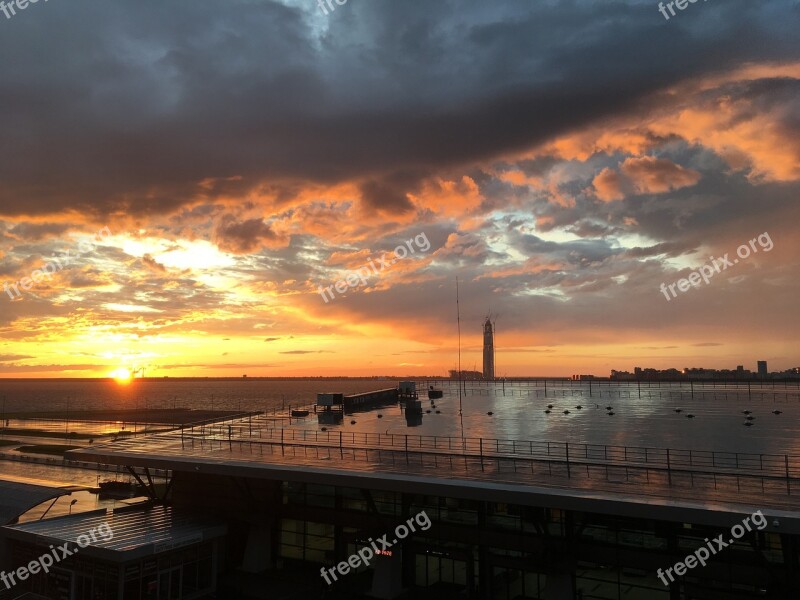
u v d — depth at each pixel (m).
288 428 56.00
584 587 32.19
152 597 34.75
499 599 34.62
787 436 45.34
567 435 47.88
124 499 70.94
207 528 38.75
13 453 116.44
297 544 41.34
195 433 54.44
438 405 75.69
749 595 28.22
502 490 30.12
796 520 24.11
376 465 37.38
